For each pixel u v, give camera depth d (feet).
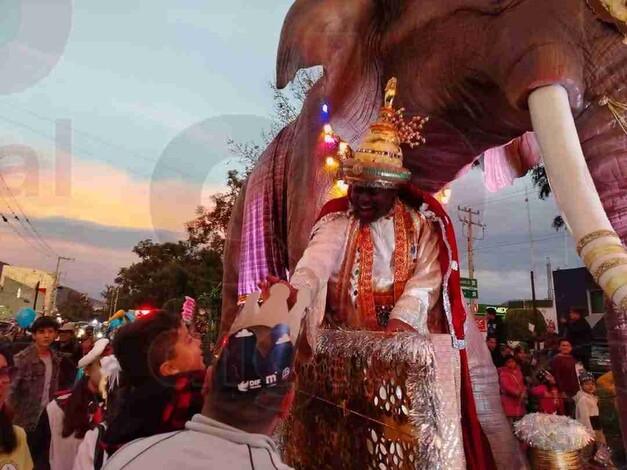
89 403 8.87
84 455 5.79
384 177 6.66
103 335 8.78
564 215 5.50
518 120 8.09
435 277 6.68
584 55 6.70
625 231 6.52
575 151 5.86
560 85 6.38
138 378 4.03
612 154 6.61
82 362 8.73
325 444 6.88
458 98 8.39
